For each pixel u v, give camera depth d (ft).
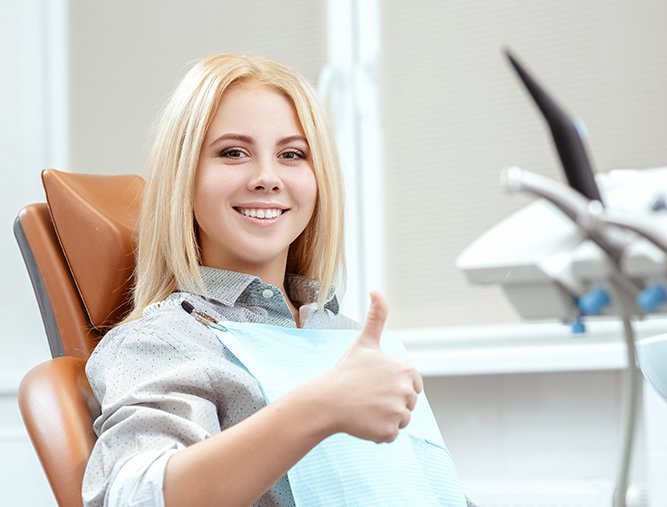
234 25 9.94
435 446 4.61
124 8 10.31
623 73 8.72
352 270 9.33
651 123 8.63
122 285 4.83
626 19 8.73
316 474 4.03
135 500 3.41
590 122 8.80
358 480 4.10
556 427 8.57
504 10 9.07
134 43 10.26
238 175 4.54
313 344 4.46
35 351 10.29
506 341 8.81
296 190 4.67
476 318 9.00
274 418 3.35
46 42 10.50
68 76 10.48
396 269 9.29
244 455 3.34
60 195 4.83
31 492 9.80
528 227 2.97
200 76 4.68
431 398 8.98
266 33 9.83
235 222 4.55
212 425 3.87
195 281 4.54
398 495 4.17
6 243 10.34
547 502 8.28
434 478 4.52
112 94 10.29
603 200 2.73
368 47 9.49
